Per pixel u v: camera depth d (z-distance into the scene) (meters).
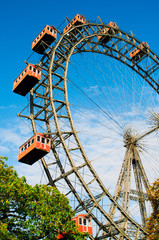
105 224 44.62
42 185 33.12
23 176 31.75
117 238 41.69
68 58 52.69
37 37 53.78
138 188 52.22
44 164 45.62
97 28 60.19
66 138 45.72
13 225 28.75
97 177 43.25
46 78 50.69
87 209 41.78
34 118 48.97
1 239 25.30
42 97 48.41
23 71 48.56
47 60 52.84
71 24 56.69
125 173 52.03
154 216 36.41
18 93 50.84
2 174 30.33
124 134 54.88
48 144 43.47
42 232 29.42
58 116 46.09
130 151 53.59
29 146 42.94
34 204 29.78
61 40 53.56
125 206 48.06
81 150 44.22
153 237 34.75
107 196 43.47
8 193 29.20
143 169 53.03
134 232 44.12
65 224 30.86
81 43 57.12
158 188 38.09
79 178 41.97
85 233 32.66
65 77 50.50
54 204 31.77
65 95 48.84
